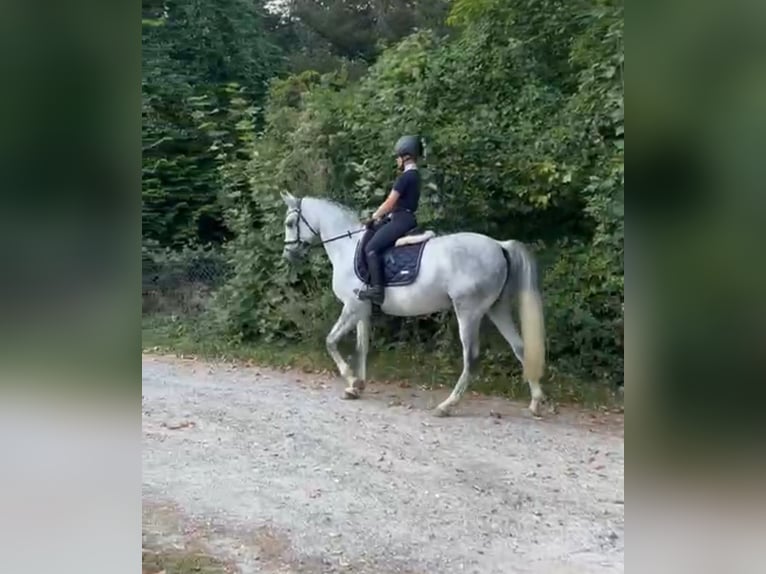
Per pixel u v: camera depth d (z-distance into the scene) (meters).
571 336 5.31
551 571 2.67
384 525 3.13
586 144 5.36
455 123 5.79
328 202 5.13
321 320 6.12
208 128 7.38
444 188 5.70
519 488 3.53
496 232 5.80
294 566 2.74
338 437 4.31
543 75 6.02
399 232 4.76
